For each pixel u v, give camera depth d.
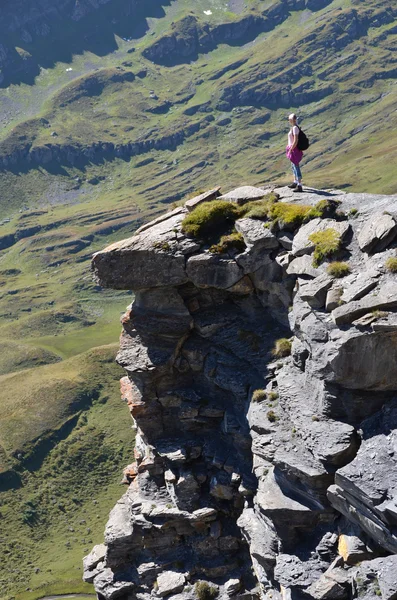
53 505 191.25
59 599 146.25
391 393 30.58
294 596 30.69
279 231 36.81
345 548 29.70
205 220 38.53
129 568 41.03
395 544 26.92
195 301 39.72
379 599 26.27
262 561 33.47
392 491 27.14
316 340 31.41
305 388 33.12
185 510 38.25
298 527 32.00
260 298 38.41
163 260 38.31
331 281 31.88
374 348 29.66
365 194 36.00
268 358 36.59
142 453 43.47
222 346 38.66
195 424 39.47
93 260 39.12
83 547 168.88
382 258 31.31
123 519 41.47
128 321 40.12
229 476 37.53
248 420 35.00
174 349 39.25
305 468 30.89
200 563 38.47
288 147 39.78
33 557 168.00
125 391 41.97
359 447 30.17
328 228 34.28
